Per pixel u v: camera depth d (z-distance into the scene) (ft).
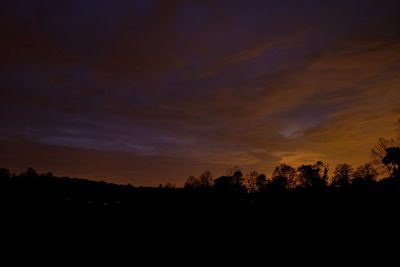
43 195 121.70
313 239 67.46
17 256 56.80
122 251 64.08
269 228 81.30
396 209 78.13
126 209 110.83
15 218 86.02
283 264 54.24
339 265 51.42
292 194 124.67
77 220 90.94
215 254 62.28
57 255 59.36
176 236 77.20
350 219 77.00
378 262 51.03
